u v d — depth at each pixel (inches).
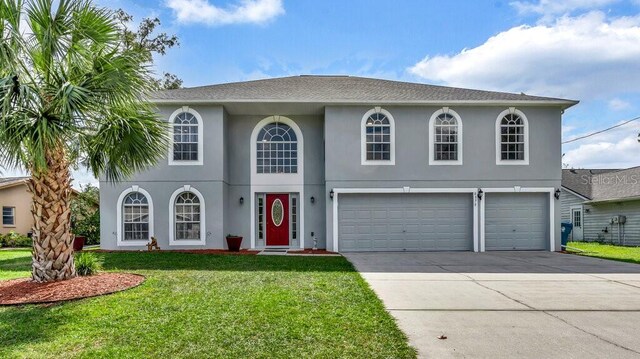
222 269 376.5
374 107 579.2
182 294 267.9
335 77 762.2
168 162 562.6
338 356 166.6
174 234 559.8
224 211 573.3
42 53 278.1
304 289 286.7
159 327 199.5
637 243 757.3
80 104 263.7
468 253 552.1
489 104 577.6
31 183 299.4
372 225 579.8
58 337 185.8
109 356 164.1
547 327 210.2
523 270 393.7
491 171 581.9
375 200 583.2
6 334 189.9
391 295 279.7
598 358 169.2
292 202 609.9
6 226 822.5
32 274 303.4
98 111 290.4
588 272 382.9
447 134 584.1
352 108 577.9
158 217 558.9
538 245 584.4
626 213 784.9
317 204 606.2
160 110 560.7
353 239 577.3
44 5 269.1
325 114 576.1
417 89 652.1
